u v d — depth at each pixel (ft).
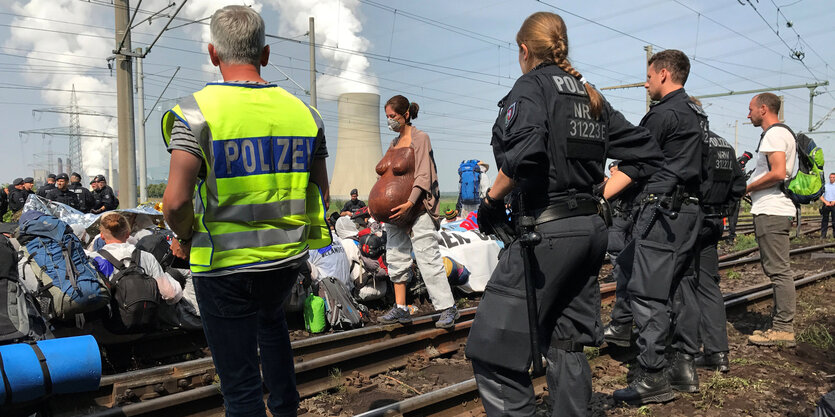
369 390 14.02
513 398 8.33
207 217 7.02
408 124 17.46
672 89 12.84
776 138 15.80
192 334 17.06
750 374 14.34
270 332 8.46
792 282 16.66
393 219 17.16
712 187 13.66
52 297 13.55
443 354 17.03
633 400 12.46
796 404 12.46
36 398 9.47
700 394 12.94
